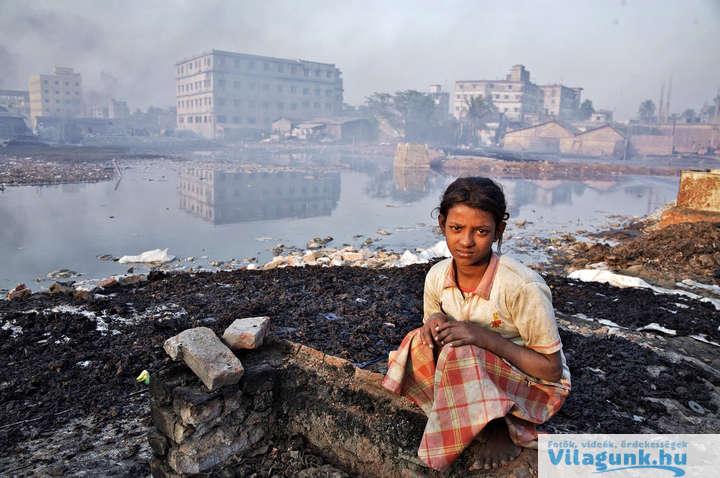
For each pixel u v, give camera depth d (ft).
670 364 11.60
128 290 18.34
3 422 10.57
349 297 15.64
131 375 12.39
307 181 93.45
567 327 14.48
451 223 5.71
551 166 142.92
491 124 296.71
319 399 8.39
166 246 37.55
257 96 314.55
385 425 7.57
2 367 12.43
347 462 8.12
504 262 6.04
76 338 13.82
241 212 55.06
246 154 186.80
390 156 220.43
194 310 15.23
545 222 53.21
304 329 11.34
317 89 340.80
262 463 8.34
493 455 6.47
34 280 27.94
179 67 338.54
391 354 7.26
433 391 6.86
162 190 72.38
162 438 8.14
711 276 24.21
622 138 226.99
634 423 8.45
